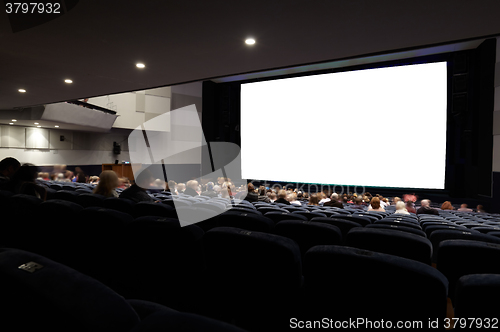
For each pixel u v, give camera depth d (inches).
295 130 537.3
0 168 138.6
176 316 21.0
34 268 26.5
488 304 33.7
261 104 566.3
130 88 261.9
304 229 82.4
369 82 482.9
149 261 75.1
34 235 96.9
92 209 82.3
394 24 139.6
